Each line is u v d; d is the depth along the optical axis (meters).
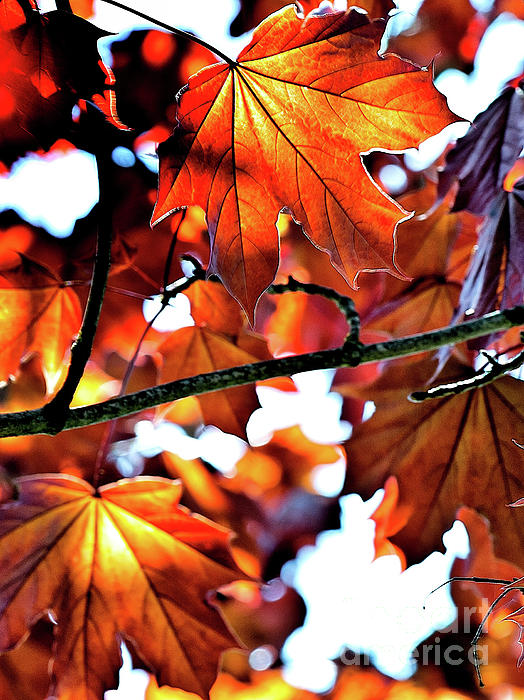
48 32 0.97
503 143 1.04
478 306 1.06
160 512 1.07
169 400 0.98
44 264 1.09
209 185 0.99
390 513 1.07
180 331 1.11
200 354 1.11
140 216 1.09
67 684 1.05
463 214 1.12
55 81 0.98
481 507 1.07
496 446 1.07
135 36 1.07
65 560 1.06
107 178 1.00
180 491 1.07
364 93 0.98
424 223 1.12
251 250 0.99
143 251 1.09
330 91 0.98
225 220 0.99
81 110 1.00
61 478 1.07
